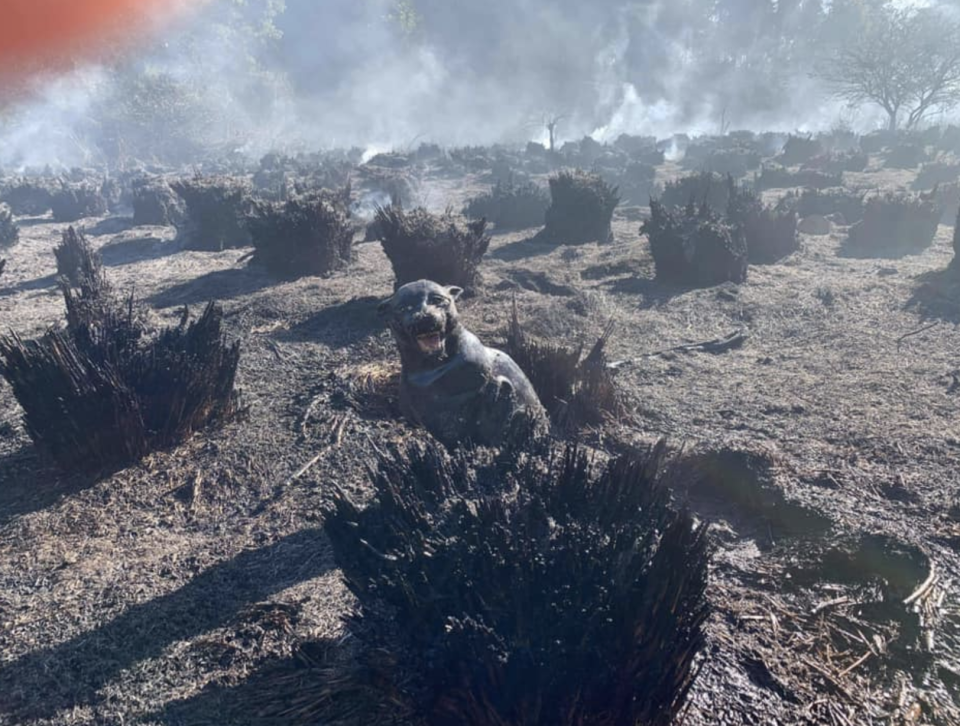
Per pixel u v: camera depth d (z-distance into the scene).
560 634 2.68
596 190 14.08
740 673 3.33
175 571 4.34
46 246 17.11
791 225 12.65
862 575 4.08
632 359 7.91
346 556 3.29
